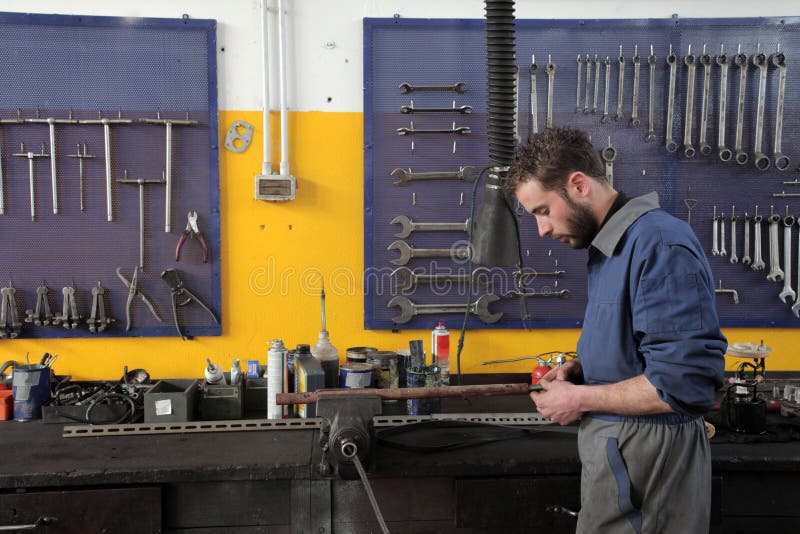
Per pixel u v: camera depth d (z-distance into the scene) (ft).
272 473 4.99
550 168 4.30
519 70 7.25
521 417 6.18
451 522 5.24
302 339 7.39
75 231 7.02
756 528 5.32
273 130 7.22
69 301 6.99
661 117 7.34
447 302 7.40
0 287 6.97
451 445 5.38
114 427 5.79
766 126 7.38
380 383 6.58
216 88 7.09
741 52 7.32
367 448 4.68
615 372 4.33
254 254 7.28
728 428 5.81
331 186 7.32
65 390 6.55
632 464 4.21
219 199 7.17
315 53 7.23
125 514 4.91
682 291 3.91
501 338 7.50
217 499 5.09
